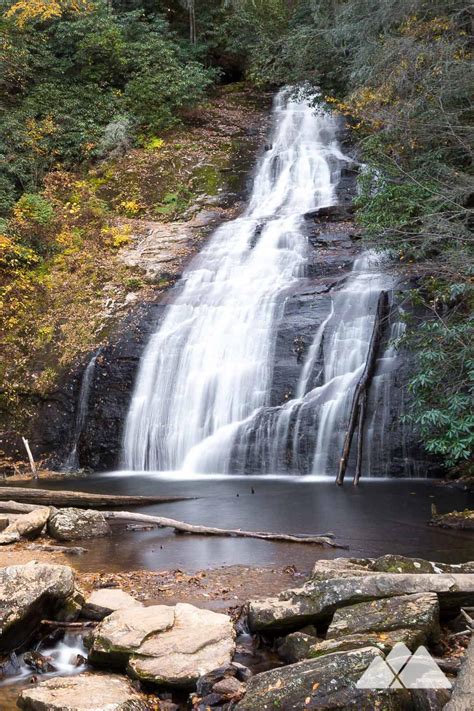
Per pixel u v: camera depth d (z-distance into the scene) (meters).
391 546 7.29
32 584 5.29
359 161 20.91
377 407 11.83
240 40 27.19
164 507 9.59
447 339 10.22
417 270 12.79
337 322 13.27
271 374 13.31
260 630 5.02
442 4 14.08
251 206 20.14
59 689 4.32
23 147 21.39
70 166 22.17
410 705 3.80
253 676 4.19
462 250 10.71
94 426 14.05
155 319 15.21
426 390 10.33
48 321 16.12
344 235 16.70
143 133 23.56
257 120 25.17
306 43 19.97
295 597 5.09
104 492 10.94
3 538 7.70
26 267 17.95
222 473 12.70
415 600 4.75
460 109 12.70
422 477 11.44
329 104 21.84
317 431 12.09
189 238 18.55
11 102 22.81
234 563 6.86
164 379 14.14
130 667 4.53
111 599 5.64
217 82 28.67
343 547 7.29
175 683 4.37
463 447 9.49
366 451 11.72
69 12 24.28
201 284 16.19
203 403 13.64
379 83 14.18
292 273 15.83
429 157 13.16
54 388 14.56
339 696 3.81
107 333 15.18
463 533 7.82
